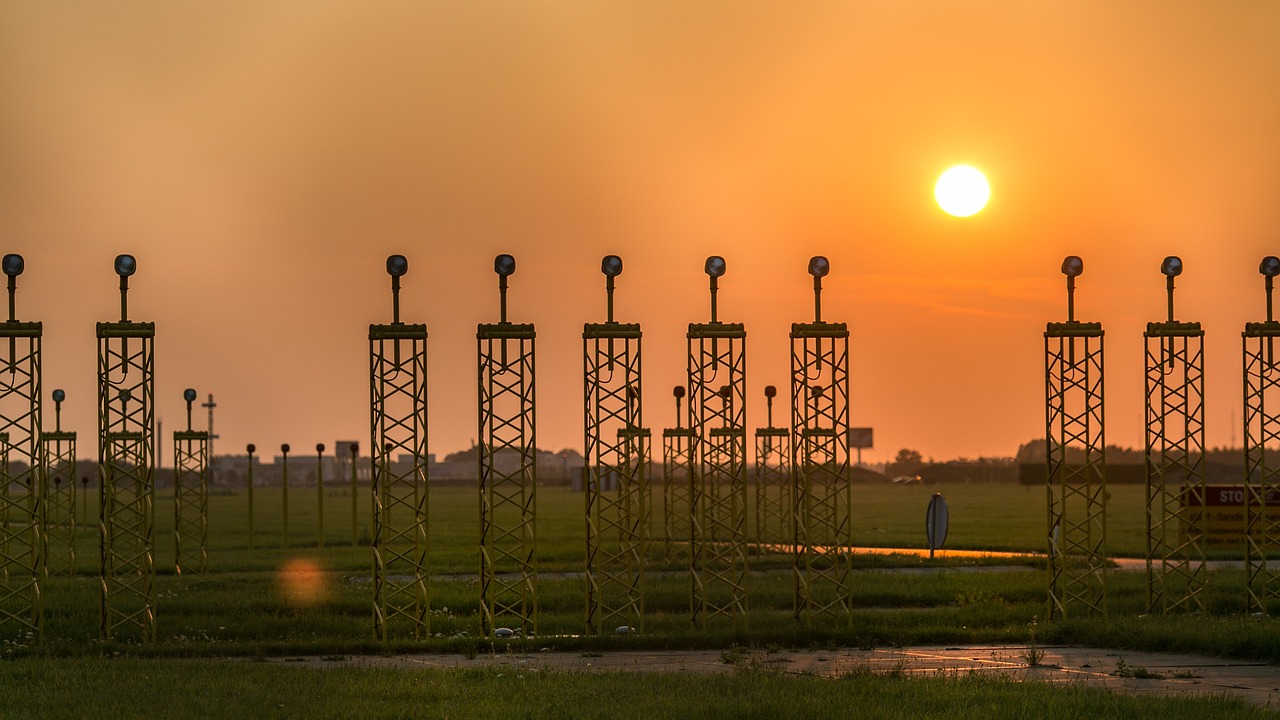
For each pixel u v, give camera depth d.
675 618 74.25
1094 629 65.75
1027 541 146.12
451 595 85.25
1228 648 61.03
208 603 81.38
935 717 45.34
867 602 85.56
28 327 65.88
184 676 53.81
